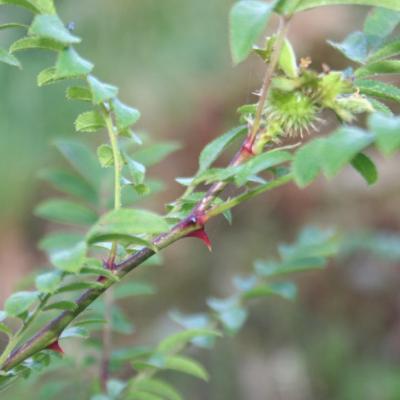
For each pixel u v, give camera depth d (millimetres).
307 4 1393
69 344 3107
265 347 5340
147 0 4246
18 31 4012
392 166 5719
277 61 1489
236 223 5719
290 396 5098
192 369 2203
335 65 5059
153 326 5160
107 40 4234
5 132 4012
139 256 1556
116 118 1496
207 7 4352
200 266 5496
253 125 1537
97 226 1330
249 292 2600
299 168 1288
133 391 2244
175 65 4359
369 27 1678
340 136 1219
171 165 4961
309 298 5699
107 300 2557
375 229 5559
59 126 4039
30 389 2846
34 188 4172
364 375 5332
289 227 5699
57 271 1403
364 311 5688
